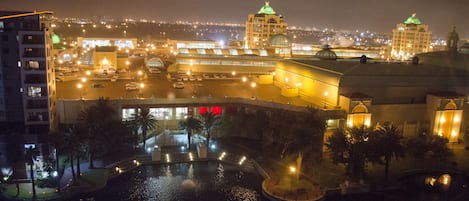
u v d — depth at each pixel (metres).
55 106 101.00
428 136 104.38
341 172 91.50
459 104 110.19
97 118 93.38
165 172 93.19
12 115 97.38
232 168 96.38
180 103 108.81
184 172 93.44
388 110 109.38
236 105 112.44
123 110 106.25
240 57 176.88
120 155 98.94
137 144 101.94
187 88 134.50
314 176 88.94
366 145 85.94
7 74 94.94
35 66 91.19
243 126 110.44
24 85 90.88
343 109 105.44
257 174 93.31
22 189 82.25
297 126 91.38
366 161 87.44
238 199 81.44
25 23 92.00
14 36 93.31
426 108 113.19
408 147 93.62
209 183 88.25
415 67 122.38
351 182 84.94
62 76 145.12
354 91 110.56
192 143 107.75
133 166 94.25
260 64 176.88
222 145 107.31
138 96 119.44
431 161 98.88
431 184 88.88
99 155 96.75
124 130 96.56
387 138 85.81
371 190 84.50
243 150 104.12
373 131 90.56
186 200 80.38
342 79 108.88
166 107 107.88
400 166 95.44
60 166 89.94
